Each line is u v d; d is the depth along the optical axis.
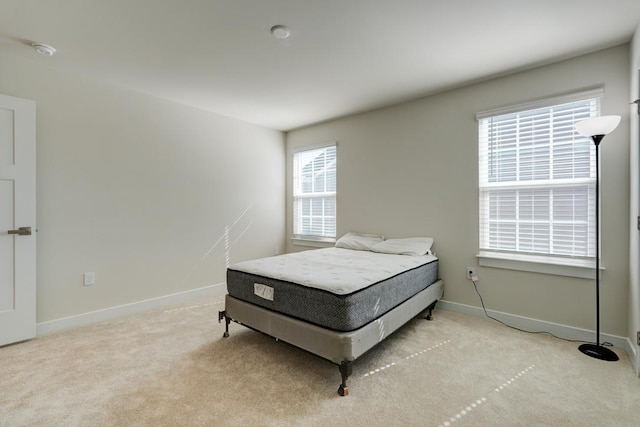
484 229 2.82
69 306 2.61
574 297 2.35
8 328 2.20
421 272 2.61
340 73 2.64
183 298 3.40
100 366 1.94
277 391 1.69
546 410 1.52
